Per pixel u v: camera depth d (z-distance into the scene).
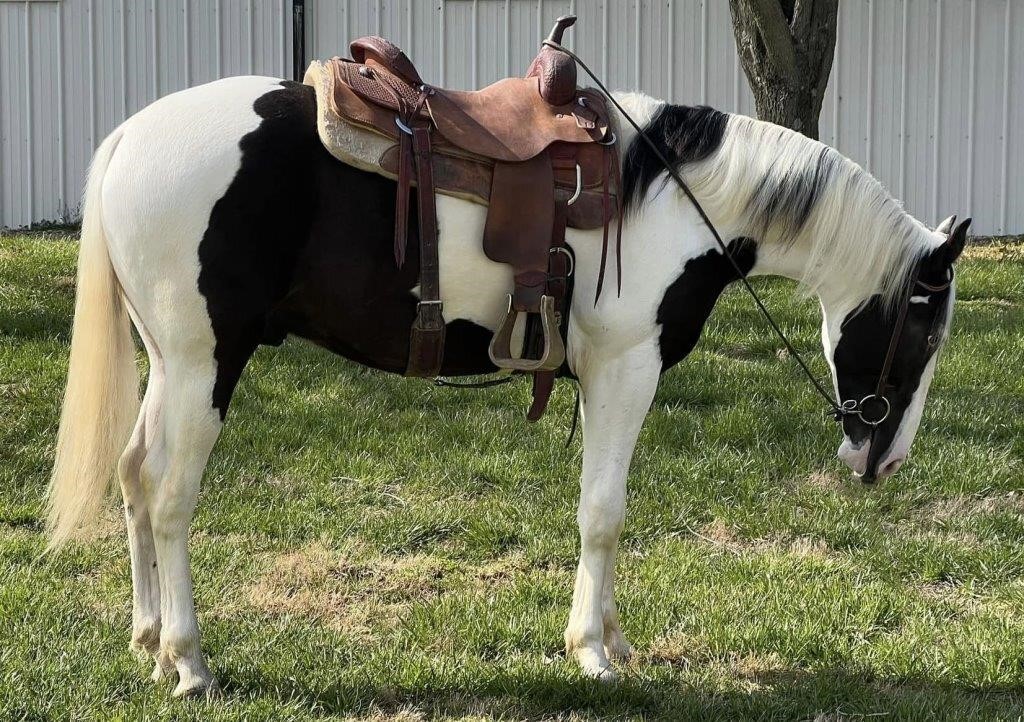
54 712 3.05
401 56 3.21
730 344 6.90
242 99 3.08
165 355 3.06
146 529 3.28
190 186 2.96
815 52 8.45
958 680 3.50
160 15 10.94
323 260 3.07
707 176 3.32
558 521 4.65
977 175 10.68
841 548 4.57
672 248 3.27
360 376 6.28
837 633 3.77
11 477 4.88
